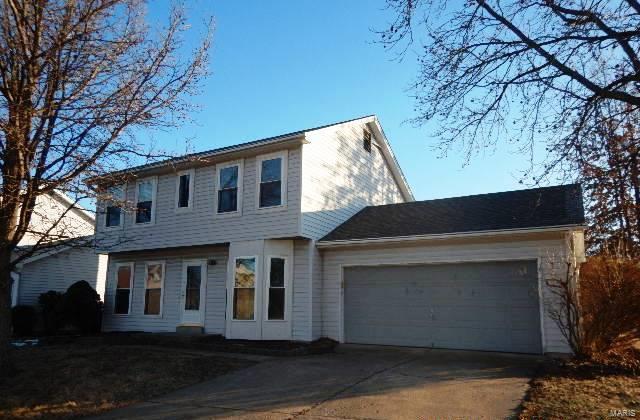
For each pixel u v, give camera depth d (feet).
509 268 40.98
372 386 28.12
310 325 45.98
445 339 42.73
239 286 48.49
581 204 40.37
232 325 47.75
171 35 42.88
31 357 39.09
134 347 45.44
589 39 22.44
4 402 26.96
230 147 50.75
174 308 56.03
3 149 28.63
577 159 23.49
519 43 24.11
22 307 62.49
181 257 56.75
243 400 26.27
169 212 55.93
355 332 46.75
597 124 22.97
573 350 34.40
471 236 41.42
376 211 56.18
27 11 28.71
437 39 25.53
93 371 33.40
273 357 38.78
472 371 31.76
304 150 47.83
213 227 51.80
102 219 61.62
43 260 69.00
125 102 29.53
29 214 30.50
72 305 59.77
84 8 29.27
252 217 49.21
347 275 48.26
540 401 23.49
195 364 35.24
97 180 31.53
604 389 25.39
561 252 38.70
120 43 29.63
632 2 21.62
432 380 29.27
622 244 35.09
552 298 38.29
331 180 52.29
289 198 47.24
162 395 28.17
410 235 44.21
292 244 48.16
